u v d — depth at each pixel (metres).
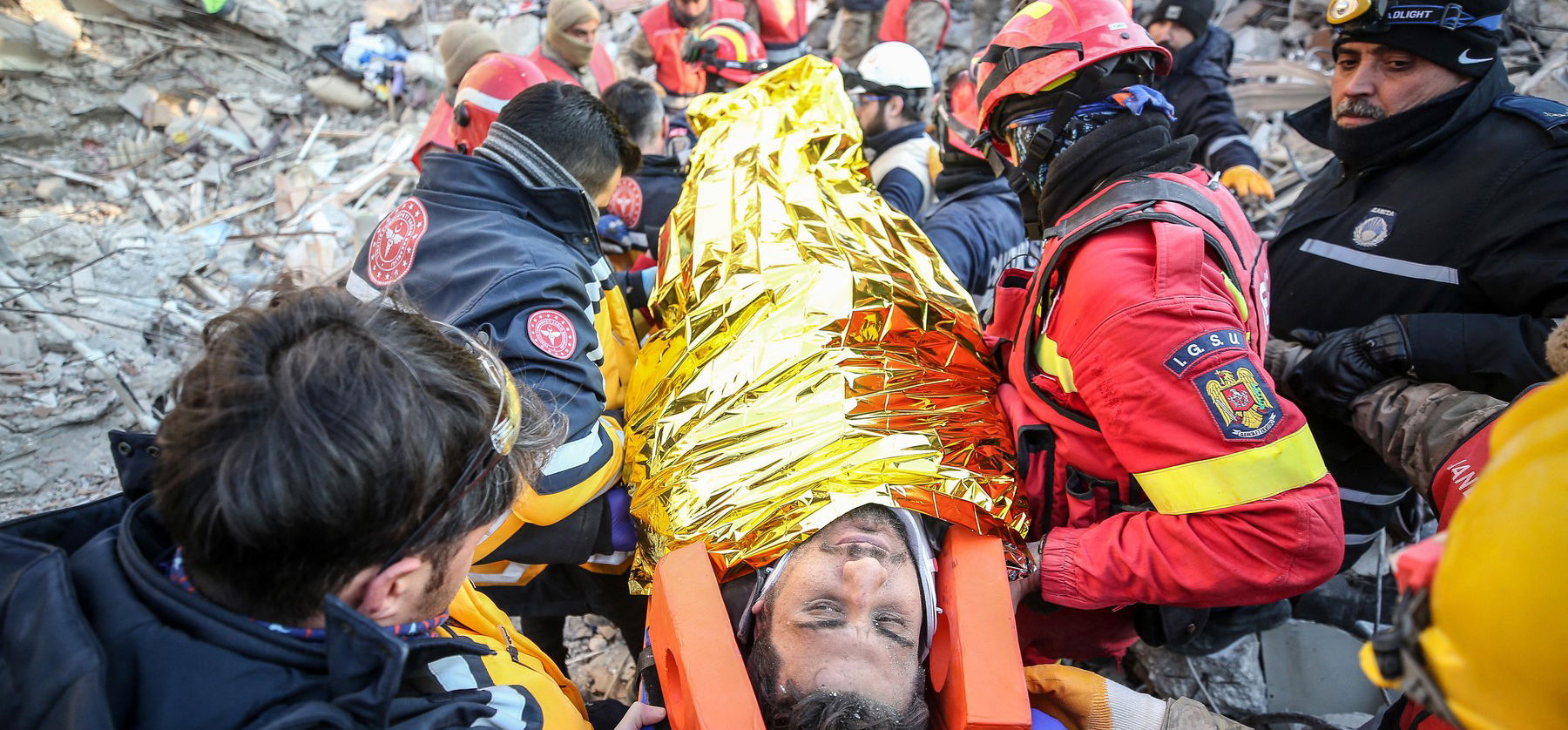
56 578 0.82
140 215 4.12
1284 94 3.95
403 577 0.87
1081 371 1.40
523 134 1.79
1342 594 2.23
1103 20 1.52
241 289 3.79
